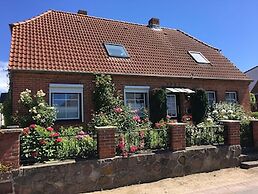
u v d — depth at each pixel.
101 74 13.91
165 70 16.28
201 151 9.75
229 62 20.34
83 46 15.34
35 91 12.60
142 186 8.36
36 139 7.81
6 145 7.09
